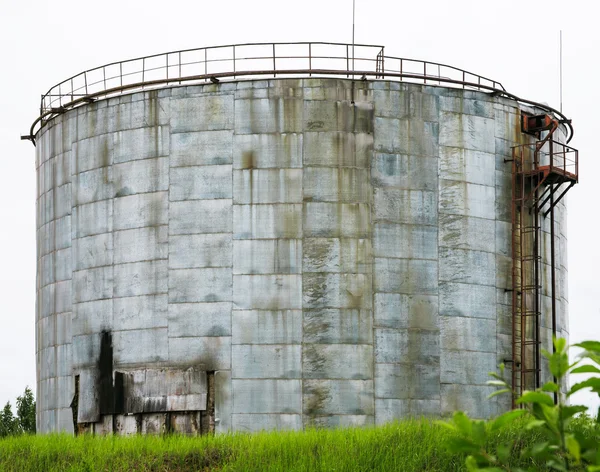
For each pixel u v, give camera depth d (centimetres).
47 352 4775
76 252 4600
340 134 4247
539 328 4578
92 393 4422
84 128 4622
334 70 4319
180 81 4403
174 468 3153
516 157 4556
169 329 4238
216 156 4281
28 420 6681
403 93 4338
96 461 3203
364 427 3894
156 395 4219
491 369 4325
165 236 4306
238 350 4138
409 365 4172
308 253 4166
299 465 3003
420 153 4325
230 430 3988
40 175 4994
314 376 4091
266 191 4216
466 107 4444
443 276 4291
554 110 4862
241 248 4197
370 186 4241
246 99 4284
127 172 4441
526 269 4525
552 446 938
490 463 973
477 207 4409
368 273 4184
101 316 4444
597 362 923
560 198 4728
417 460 2981
